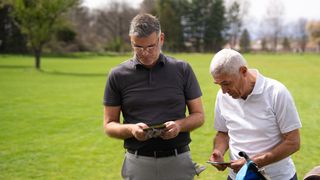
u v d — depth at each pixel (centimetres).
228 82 363
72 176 754
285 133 373
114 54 7981
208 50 10962
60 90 2080
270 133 381
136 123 415
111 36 10412
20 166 812
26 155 888
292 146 371
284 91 373
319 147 922
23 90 2062
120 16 10325
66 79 2712
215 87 2241
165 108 413
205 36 10881
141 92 412
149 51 390
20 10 3600
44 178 744
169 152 418
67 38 7988
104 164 826
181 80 420
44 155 888
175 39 10100
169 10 9838
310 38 11925
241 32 11394
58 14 3703
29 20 3616
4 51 6819
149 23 387
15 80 2589
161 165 420
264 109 378
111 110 427
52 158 866
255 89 377
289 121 369
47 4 3569
